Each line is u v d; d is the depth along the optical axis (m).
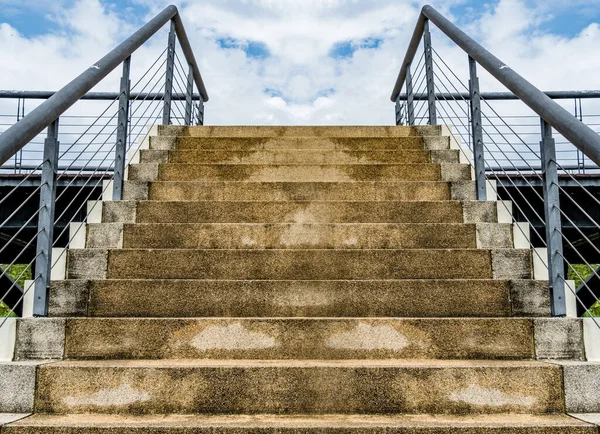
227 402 1.61
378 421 1.51
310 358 1.86
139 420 1.52
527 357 1.86
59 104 1.91
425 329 1.88
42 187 2.02
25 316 2.04
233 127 3.82
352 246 2.54
